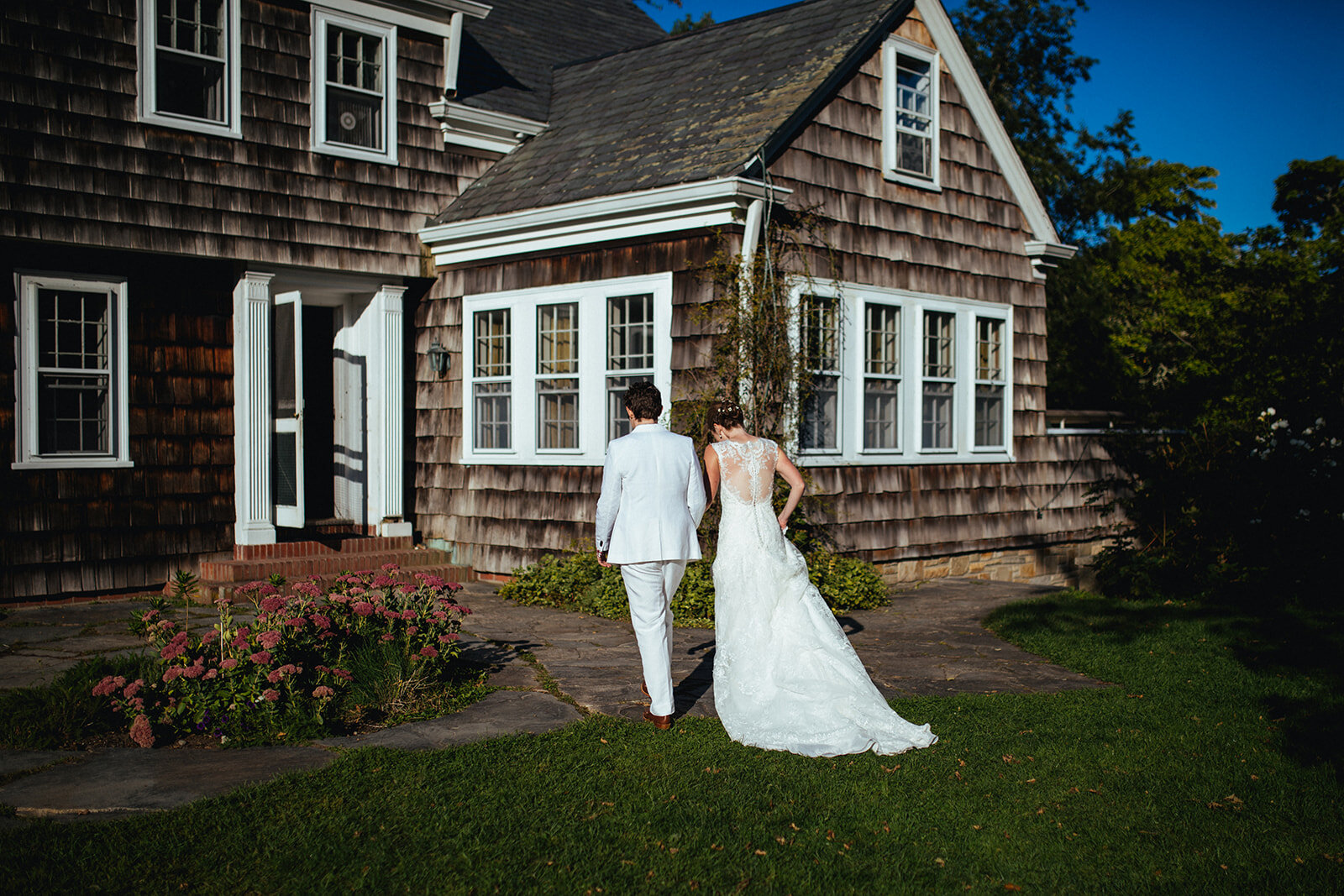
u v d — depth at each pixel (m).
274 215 10.46
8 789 4.29
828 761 4.79
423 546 11.83
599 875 3.56
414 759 4.69
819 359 10.01
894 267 10.94
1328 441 11.07
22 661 6.66
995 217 12.30
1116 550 11.34
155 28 9.62
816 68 10.24
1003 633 7.98
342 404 11.72
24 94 8.88
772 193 9.16
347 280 11.15
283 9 10.51
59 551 9.29
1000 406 12.42
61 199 9.09
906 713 5.57
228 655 5.25
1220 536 10.77
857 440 10.49
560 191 10.34
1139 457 13.48
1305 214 21.94
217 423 10.34
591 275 10.31
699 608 8.57
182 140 9.84
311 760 4.71
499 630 8.09
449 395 11.60
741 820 4.06
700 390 9.45
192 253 9.90
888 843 3.87
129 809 4.08
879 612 9.09
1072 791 4.43
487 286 11.22
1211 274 22.27
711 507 9.24
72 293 9.48
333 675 5.38
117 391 9.63
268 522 10.45
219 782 4.40
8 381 9.02
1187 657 7.11
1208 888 3.54
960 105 11.84
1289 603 9.55
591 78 13.11
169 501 10.00
